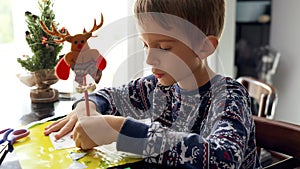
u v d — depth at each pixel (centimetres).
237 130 57
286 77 198
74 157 58
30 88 99
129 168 55
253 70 200
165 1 59
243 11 195
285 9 190
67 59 60
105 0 104
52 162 57
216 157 53
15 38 120
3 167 55
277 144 85
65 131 67
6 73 115
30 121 81
